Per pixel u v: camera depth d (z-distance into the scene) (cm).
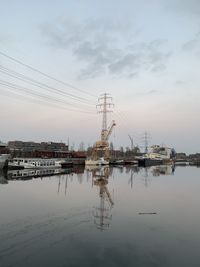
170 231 2753
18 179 7188
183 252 2217
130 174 9725
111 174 9581
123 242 2419
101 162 15838
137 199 4512
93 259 2052
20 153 14625
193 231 2759
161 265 1978
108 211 3584
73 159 16225
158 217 3303
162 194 5081
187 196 4869
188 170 13688
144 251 2225
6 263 1956
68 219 3123
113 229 2788
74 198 4503
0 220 3006
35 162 11338
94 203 4097
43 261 1998
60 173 9581
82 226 2866
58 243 2356
